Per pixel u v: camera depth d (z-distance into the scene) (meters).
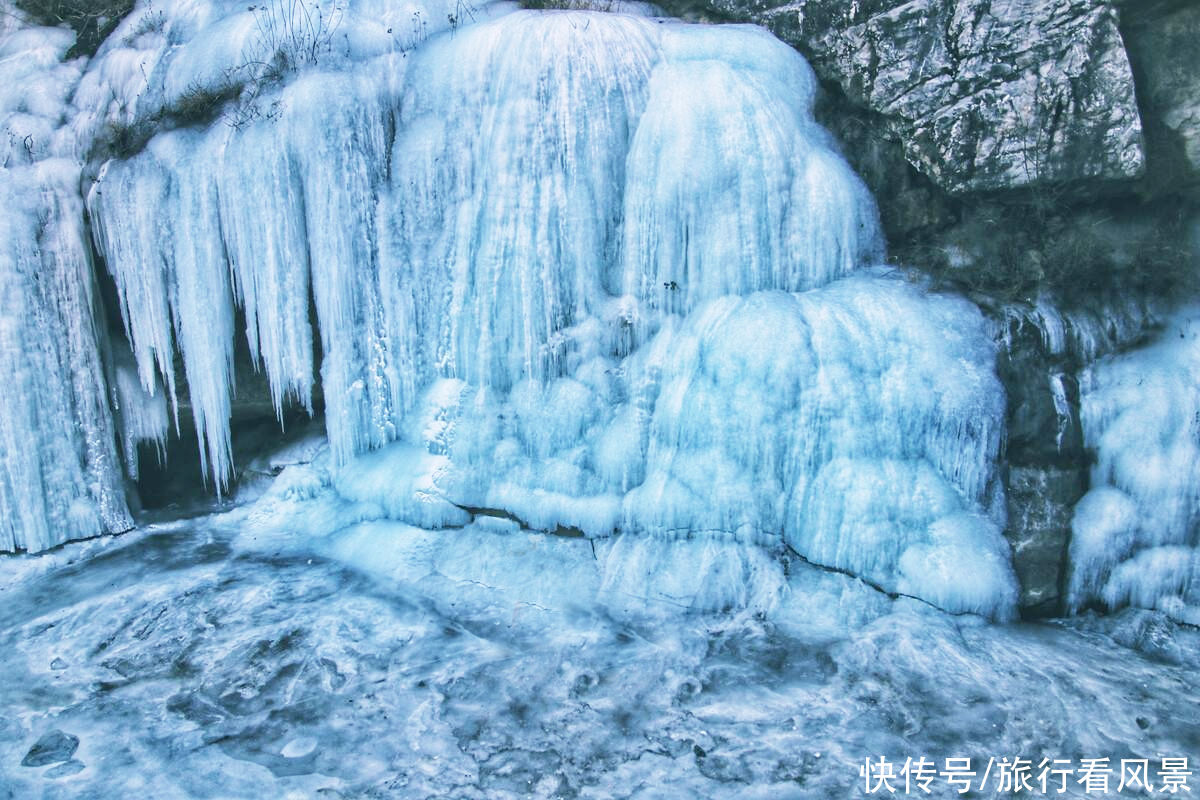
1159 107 5.93
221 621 5.85
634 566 5.92
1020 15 5.98
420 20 7.39
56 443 6.90
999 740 4.59
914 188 6.57
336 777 4.47
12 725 4.93
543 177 6.48
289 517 7.07
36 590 6.36
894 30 6.43
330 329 6.89
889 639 5.29
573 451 6.36
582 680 5.14
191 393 7.14
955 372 5.77
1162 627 5.45
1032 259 6.17
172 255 6.95
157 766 4.57
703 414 5.97
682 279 6.46
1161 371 5.84
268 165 6.67
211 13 8.10
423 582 6.16
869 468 5.72
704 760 4.51
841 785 4.31
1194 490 5.59
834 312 6.01
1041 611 5.70
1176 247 6.09
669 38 6.82
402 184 6.88
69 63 8.36
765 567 5.79
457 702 5.00
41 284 6.86
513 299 6.52
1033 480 5.79
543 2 7.55
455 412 6.69
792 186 6.38
